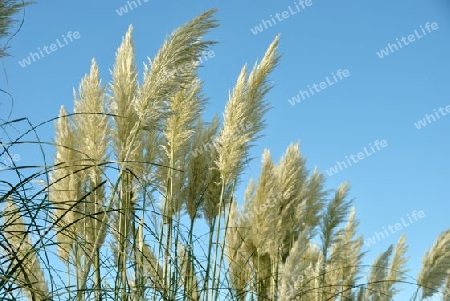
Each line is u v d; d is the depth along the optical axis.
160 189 5.88
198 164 6.02
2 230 4.86
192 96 5.90
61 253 5.45
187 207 6.00
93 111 5.59
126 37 5.62
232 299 5.88
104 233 5.49
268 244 6.12
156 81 5.40
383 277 6.91
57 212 5.49
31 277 5.22
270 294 6.11
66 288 5.12
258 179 6.14
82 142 5.57
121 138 5.54
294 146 6.49
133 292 5.33
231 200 5.97
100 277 5.39
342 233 6.89
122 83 5.55
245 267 6.25
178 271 5.69
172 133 5.88
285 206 6.34
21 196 4.93
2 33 4.89
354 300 6.83
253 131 5.91
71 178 5.52
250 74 5.96
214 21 5.42
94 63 5.68
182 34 5.39
